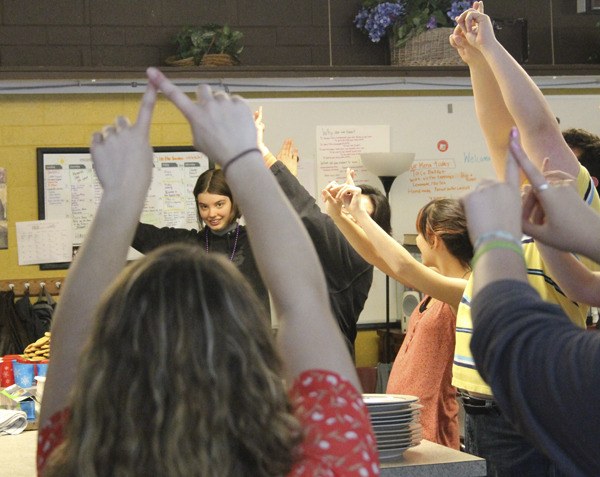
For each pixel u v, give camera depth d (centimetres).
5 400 310
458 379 249
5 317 519
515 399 114
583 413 109
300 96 551
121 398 100
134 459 98
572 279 166
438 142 570
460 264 312
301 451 105
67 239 534
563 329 114
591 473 113
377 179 562
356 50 591
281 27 584
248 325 103
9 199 530
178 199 543
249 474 101
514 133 128
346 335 362
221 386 99
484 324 117
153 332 100
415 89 565
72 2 554
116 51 560
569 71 578
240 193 119
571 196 130
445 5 570
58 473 102
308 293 116
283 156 362
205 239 416
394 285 571
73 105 534
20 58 550
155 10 564
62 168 533
